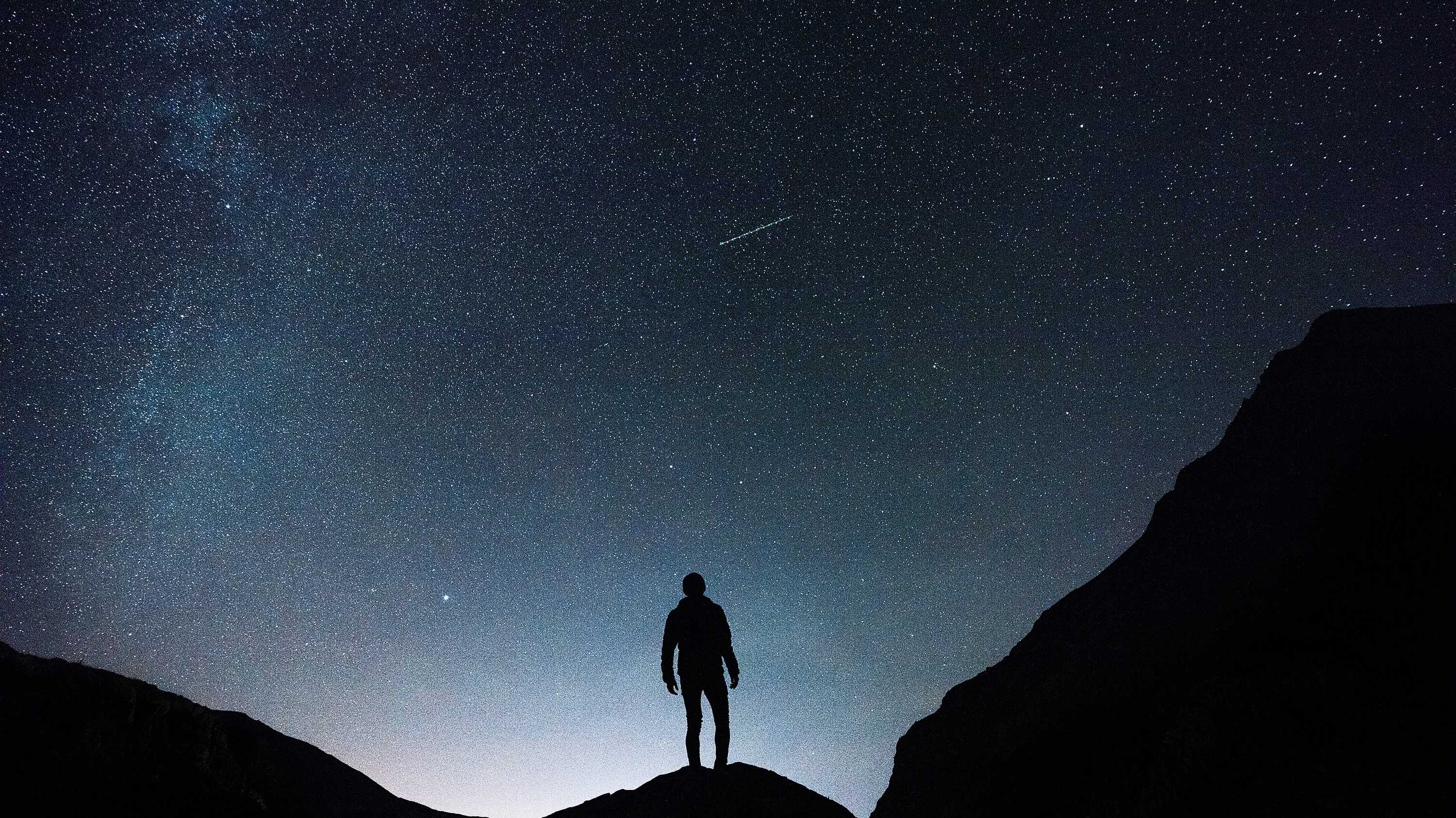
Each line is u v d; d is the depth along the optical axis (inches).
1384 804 188.1
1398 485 259.4
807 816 243.0
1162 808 216.5
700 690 270.7
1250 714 218.1
